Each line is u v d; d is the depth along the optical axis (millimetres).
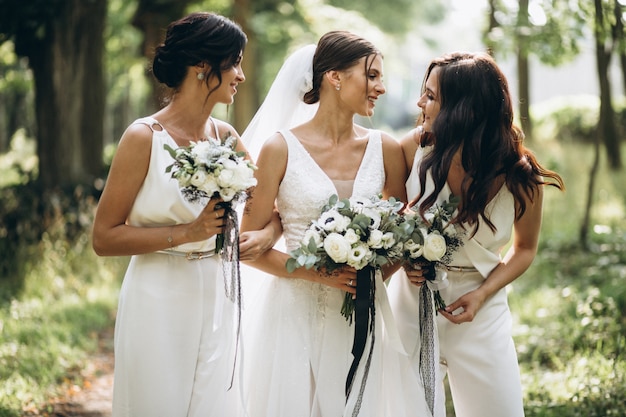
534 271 7859
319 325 3289
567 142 15750
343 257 3023
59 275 7980
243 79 3193
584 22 6914
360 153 3375
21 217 8367
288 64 3457
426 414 3281
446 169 3172
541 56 7441
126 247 3064
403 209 3303
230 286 3049
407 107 47375
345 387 3256
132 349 3076
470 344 3260
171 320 3096
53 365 5539
